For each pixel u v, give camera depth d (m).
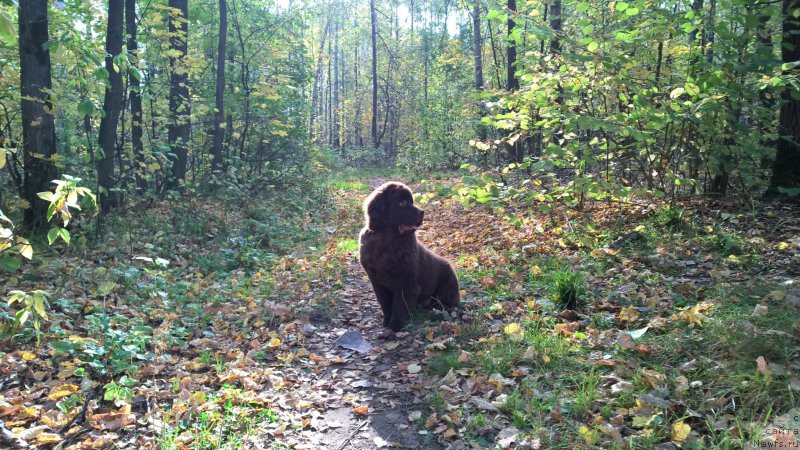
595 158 6.85
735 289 4.66
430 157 20.41
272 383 4.35
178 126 12.05
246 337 5.32
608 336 4.32
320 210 14.48
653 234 6.75
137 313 5.54
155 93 11.80
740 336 3.71
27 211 7.64
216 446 3.36
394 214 5.19
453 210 12.32
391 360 4.81
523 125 7.39
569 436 3.14
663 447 2.88
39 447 3.31
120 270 6.45
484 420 3.44
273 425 3.68
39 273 6.26
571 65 7.32
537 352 4.20
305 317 5.89
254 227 10.55
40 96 7.51
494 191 6.84
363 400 4.09
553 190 7.27
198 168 13.65
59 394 3.80
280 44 16.19
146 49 11.66
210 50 15.35
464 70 25.73
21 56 7.41
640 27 7.45
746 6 6.62
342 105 46.91
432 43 39.91
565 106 6.98
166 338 4.87
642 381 3.52
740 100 6.63
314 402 4.06
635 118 6.55
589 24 7.34
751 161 8.14
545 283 5.92
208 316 5.73
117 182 9.38
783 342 3.55
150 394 3.98
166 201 10.80
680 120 6.65
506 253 7.29
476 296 6.12
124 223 8.80
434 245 9.22
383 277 5.43
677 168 7.64
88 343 4.36
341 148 43.19
